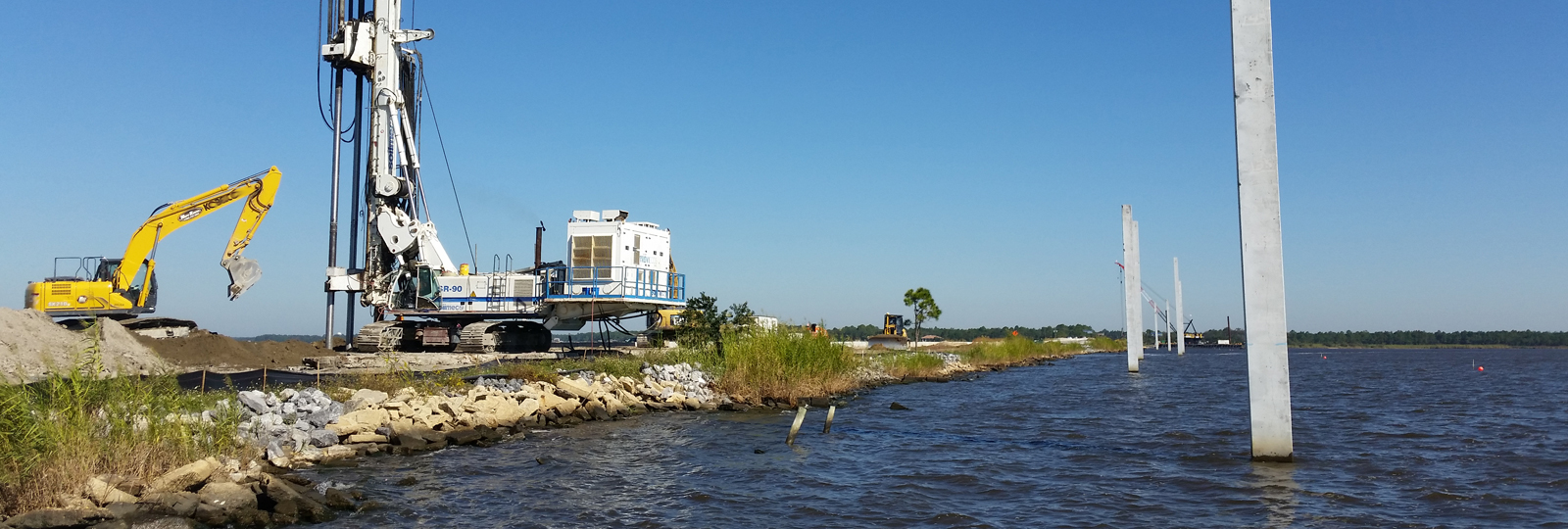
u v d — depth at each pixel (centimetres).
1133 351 5978
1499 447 2283
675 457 2027
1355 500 1620
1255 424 1967
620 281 4156
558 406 2545
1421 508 1558
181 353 3472
